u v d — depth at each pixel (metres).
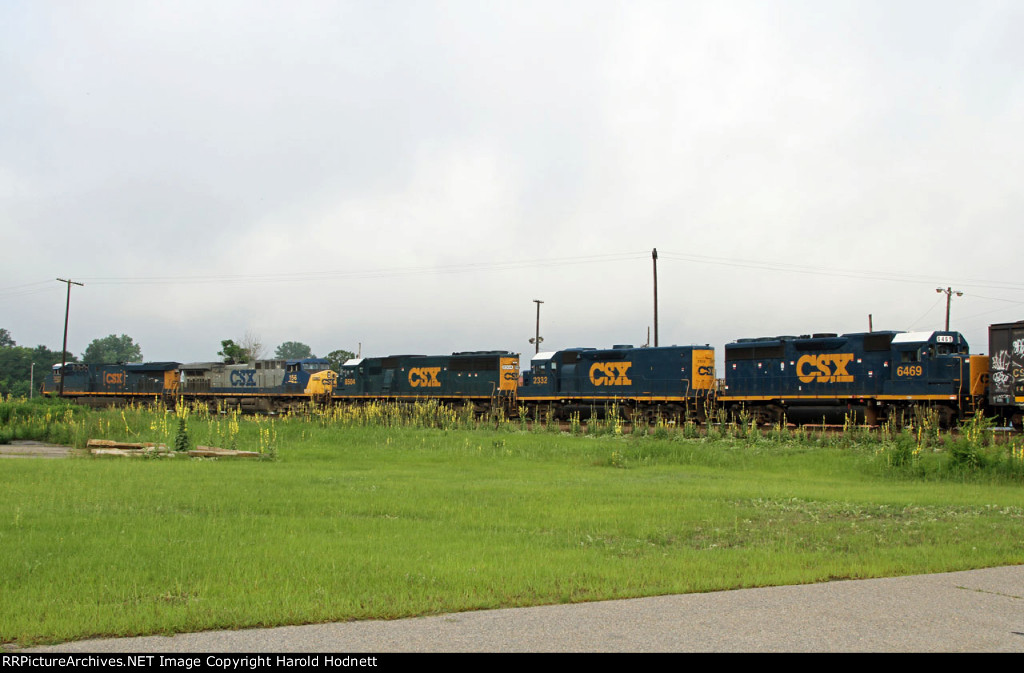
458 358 50.56
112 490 17.39
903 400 34.91
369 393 54.84
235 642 7.44
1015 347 31.89
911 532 13.88
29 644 7.41
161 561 10.52
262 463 25.09
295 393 57.19
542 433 35.53
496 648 7.24
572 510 15.73
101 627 7.72
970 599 9.05
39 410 36.72
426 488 18.83
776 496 18.22
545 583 9.55
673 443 29.02
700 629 7.82
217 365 62.66
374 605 8.51
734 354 40.62
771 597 9.09
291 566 10.32
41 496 16.39
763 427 38.16
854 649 7.24
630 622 8.05
